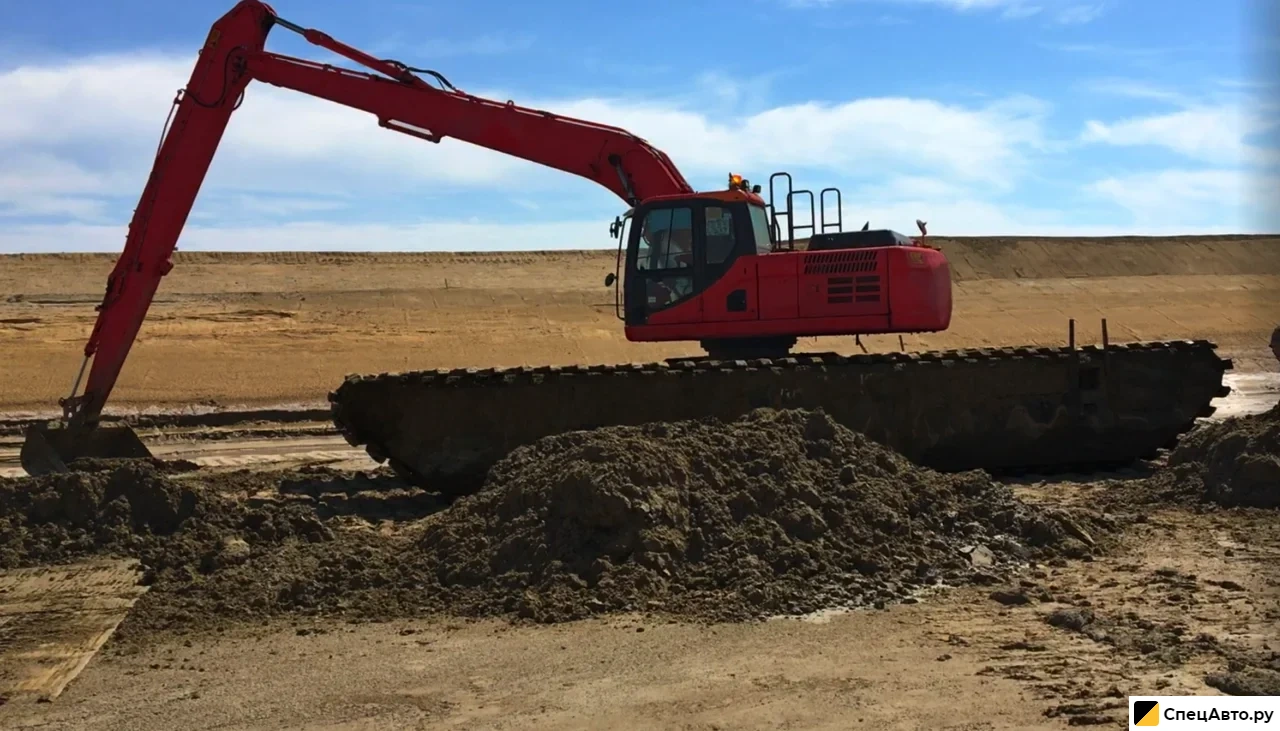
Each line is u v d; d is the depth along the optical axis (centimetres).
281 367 2784
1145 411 1470
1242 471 1142
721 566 869
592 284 4303
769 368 1333
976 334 3681
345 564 913
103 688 689
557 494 909
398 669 711
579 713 630
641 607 820
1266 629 748
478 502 975
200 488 1071
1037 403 1438
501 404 1295
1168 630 748
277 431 2166
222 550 953
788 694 650
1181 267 5484
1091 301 4384
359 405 1278
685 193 1434
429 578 892
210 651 757
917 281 1359
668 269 1395
